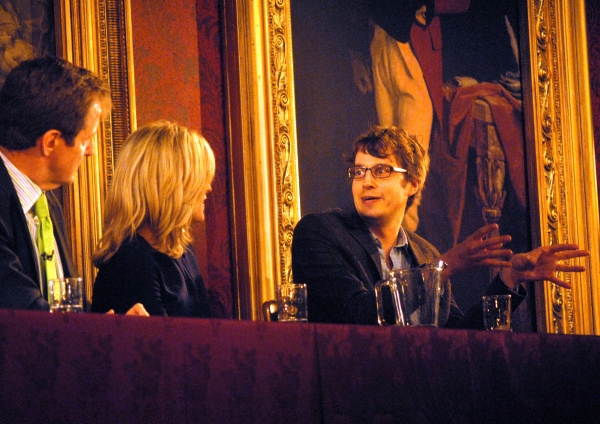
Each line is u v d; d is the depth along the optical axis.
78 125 6.43
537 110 11.33
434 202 10.49
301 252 8.59
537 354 5.89
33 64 6.40
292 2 9.89
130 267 6.83
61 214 7.04
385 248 8.93
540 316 11.08
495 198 10.98
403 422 5.11
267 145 9.41
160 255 7.05
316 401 4.77
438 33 10.88
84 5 8.39
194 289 7.36
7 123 6.34
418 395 5.20
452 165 10.71
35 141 6.36
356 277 8.40
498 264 7.83
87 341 4.09
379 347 5.07
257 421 4.55
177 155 7.18
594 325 11.37
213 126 9.34
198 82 9.30
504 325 7.18
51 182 6.55
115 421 4.12
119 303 6.77
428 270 6.27
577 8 11.76
